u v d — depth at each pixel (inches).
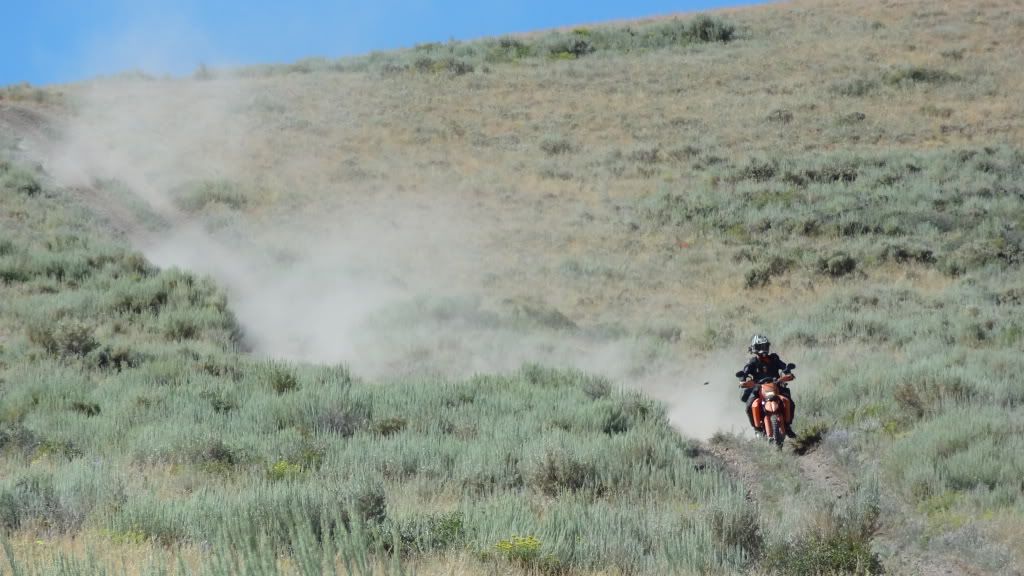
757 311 3538.4
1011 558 1170.0
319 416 1931.6
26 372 2282.2
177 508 1130.7
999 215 4603.8
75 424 1845.5
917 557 1203.9
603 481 1539.1
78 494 1223.5
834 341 2979.8
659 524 1230.9
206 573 799.1
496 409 2079.2
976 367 2289.6
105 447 1681.8
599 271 4163.4
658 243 4564.5
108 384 2210.9
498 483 1510.8
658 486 1539.1
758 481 1660.9
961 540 1235.2
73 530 1087.6
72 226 3892.7
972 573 1143.6
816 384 2363.4
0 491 1170.0
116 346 2524.6
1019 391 2044.8
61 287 3164.4
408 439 1766.7
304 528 879.1
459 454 1684.3
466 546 1046.4
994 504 1396.4
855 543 1140.5
